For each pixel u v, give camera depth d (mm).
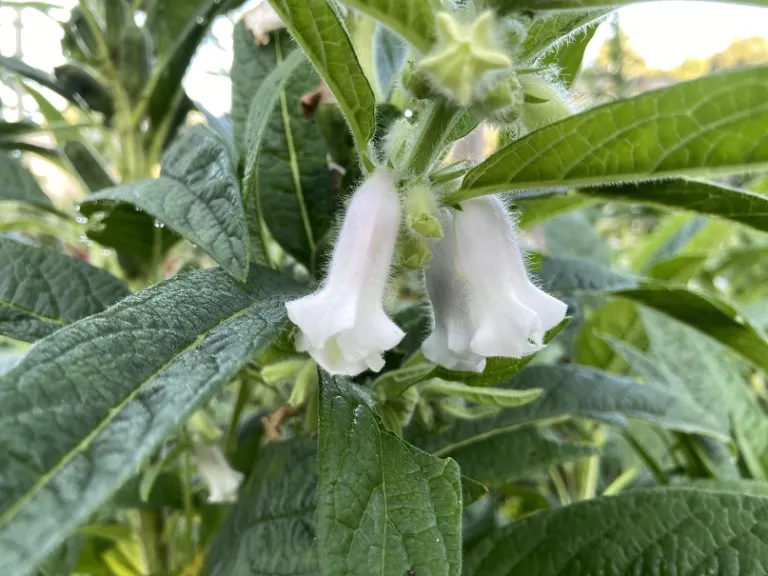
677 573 113
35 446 59
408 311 140
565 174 88
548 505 185
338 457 82
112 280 126
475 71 78
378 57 143
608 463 253
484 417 144
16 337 113
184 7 162
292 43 134
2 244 121
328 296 85
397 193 91
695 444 188
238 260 85
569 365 155
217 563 127
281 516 118
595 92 476
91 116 176
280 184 133
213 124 138
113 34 168
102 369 68
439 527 78
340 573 73
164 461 148
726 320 159
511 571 123
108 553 203
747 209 112
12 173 162
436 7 86
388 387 111
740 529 115
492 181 91
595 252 243
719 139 80
